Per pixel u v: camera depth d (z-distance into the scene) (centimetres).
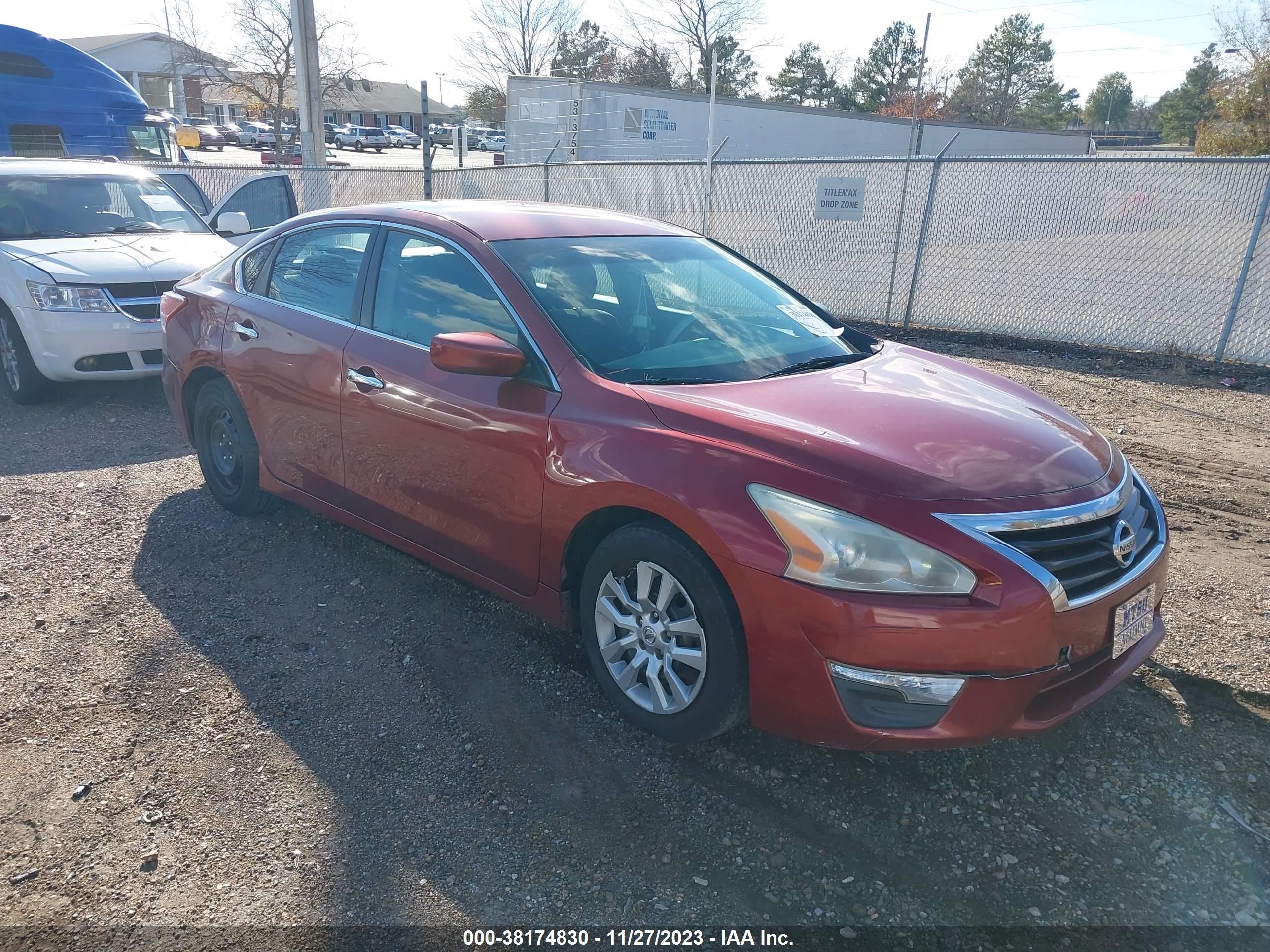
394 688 340
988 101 6662
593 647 322
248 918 238
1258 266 948
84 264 666
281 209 1065
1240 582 438
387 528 393
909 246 1210
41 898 243
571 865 259
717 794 288
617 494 296
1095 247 1090
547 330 334
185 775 291
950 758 307
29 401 699
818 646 259
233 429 476
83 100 1406
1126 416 748
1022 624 250
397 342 377
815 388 326
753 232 1329
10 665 347
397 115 8231
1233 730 324
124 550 449
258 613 391
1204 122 3769
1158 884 257
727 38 5012
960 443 287
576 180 1559
